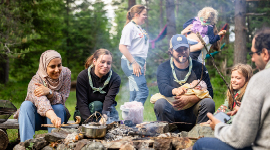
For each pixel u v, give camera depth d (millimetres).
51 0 12305
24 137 3193
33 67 14070
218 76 9312
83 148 2521
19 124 3248
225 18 12562
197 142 2090
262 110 1734
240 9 8953
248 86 1795
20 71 15109
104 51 3457
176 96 3238
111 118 3469
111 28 17938
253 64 11008
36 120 3371
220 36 4141
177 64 3441
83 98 3486
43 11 11961
